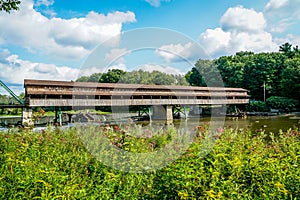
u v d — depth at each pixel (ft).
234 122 94.89
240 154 13.62
